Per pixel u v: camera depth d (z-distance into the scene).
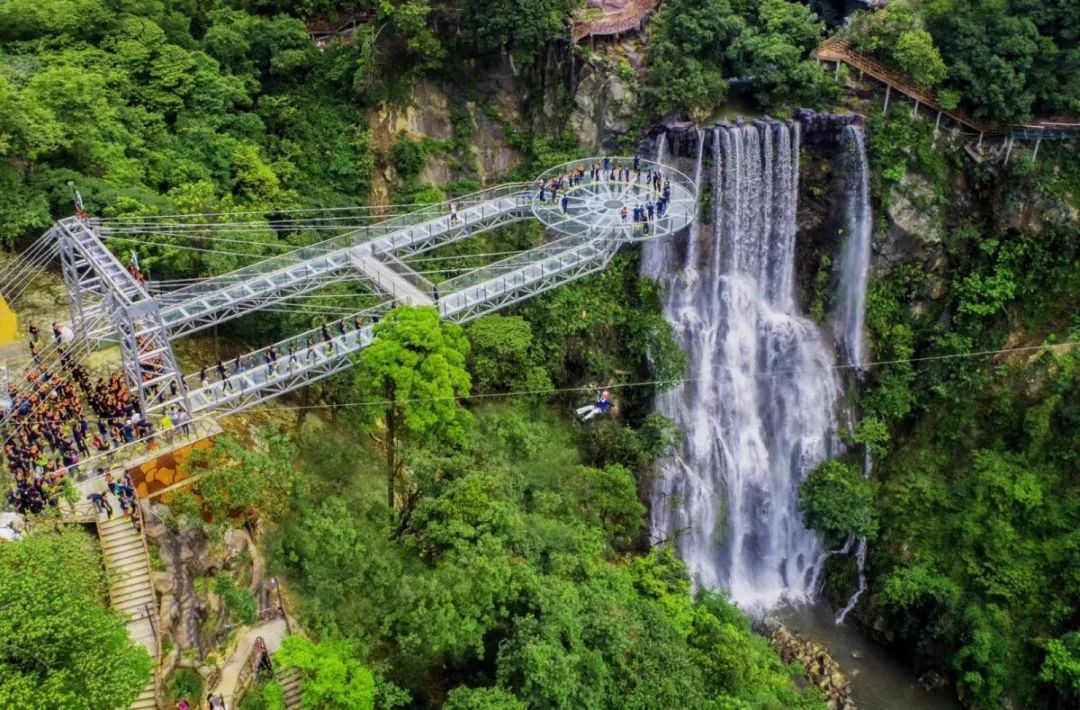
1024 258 71.00
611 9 75.94
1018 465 66.56
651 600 54.03
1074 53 68.69
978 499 65.50
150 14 70.44
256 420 53.38
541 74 75.81
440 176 77.06
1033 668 60.19
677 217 61.62
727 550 72.00
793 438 73.69
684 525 70.00
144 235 55.56
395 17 71.69
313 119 73.94
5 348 50.91
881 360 72.88
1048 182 70.00
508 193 71.50
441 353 47.41
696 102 71.94
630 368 70.75
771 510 73.00
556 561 49.41
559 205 63.31
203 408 48.34
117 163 60.19
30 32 65.69
